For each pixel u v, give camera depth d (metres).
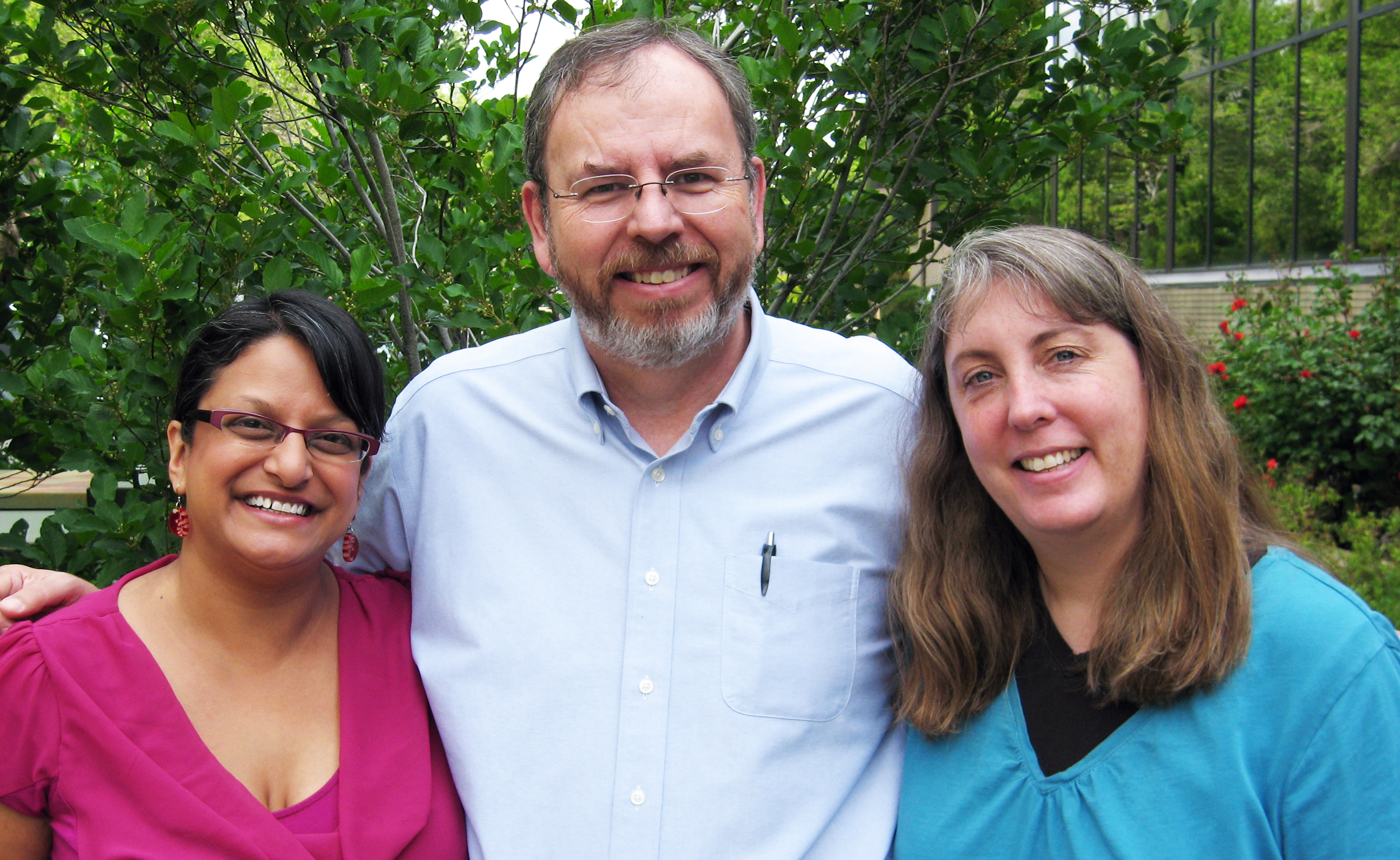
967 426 1.61
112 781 1.48
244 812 1.52
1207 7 3.43
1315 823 1.33
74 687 1.48
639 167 1.76
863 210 3.68
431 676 1.84
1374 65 8.72
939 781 1.69
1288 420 7.04
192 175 3.06
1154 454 1.50
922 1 3.20
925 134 3.34
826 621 1.83
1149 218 11.81
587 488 1.87
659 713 1.75
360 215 3.66
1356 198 8.94
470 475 1.93
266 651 1.66
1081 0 3.62
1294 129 9.66
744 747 1.75
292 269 2.73
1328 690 1.33
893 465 1.94
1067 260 1.51
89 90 3.03
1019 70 3.37
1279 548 1.50
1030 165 3.52
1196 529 1.44
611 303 1.81
